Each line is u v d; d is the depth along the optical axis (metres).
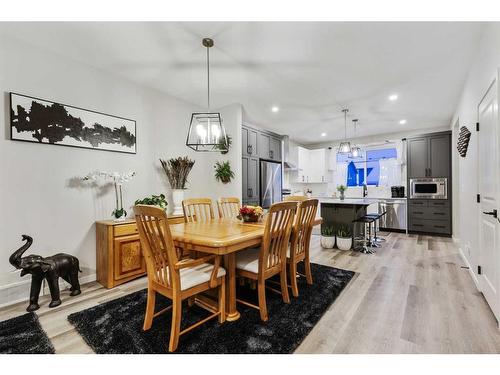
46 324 1.93
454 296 2.36
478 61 2.50
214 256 1.80
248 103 4.18
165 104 3.77
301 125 5.53
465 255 3.34
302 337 1.73
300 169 6.88
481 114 2.39
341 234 4.17
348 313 2.07
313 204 2.58
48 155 2.55
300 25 2.16
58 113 2.61
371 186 6.50
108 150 3.06
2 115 2.27
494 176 2.00
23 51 2.39
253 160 4.83
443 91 3.60
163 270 1.66
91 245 2.87
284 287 2.23
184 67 2.94
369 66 2.89
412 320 1.95
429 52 2.58
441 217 5.21
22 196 2.38
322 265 3.33
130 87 3.31
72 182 2.73
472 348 1.61
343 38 2.34
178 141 3.97
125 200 3.24
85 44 2.45
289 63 2.82
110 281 2.63
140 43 2.44
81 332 1.79
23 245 2.33
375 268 3.21
